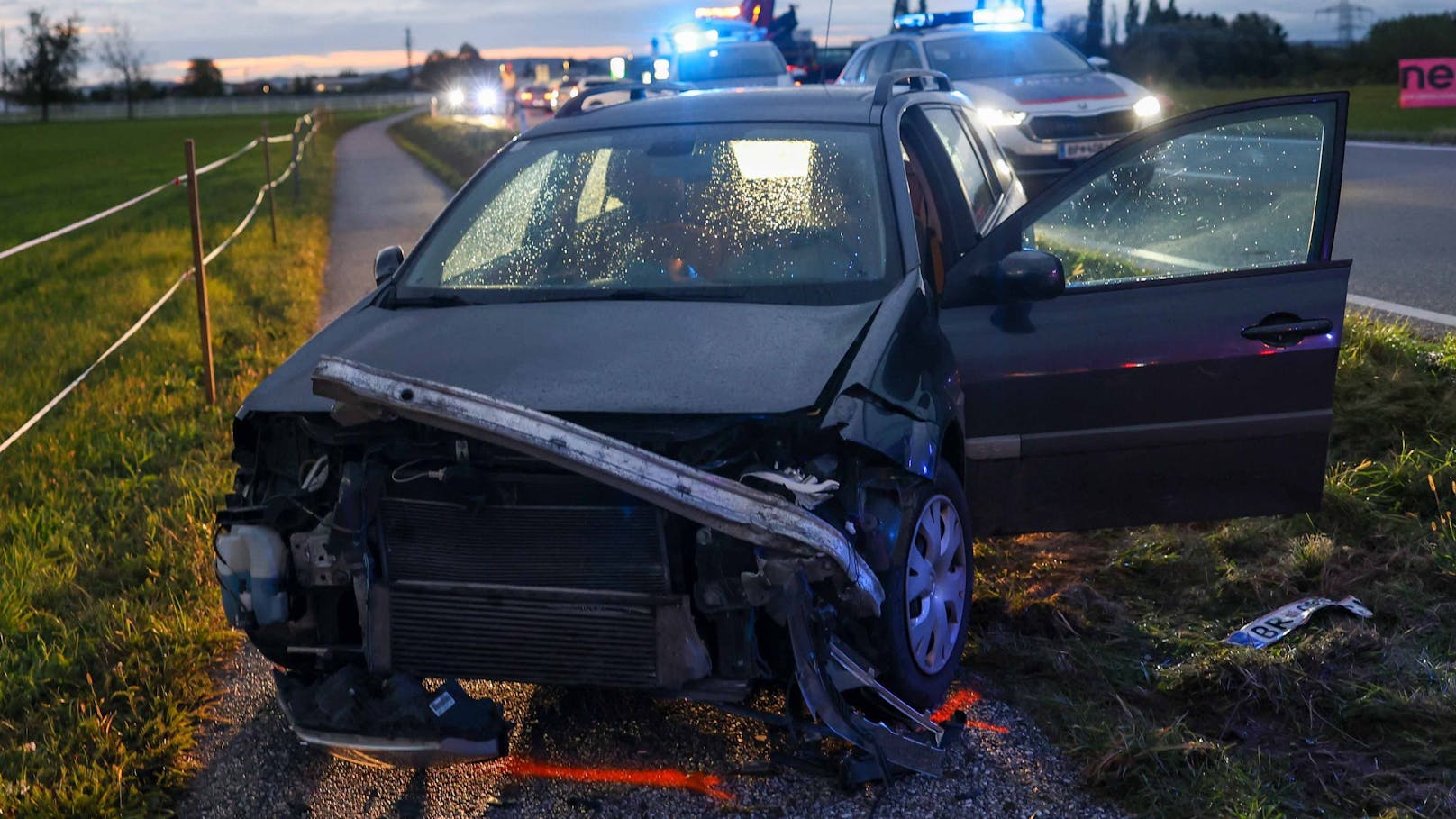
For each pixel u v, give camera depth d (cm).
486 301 364
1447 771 295
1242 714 327
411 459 290
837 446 288
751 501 266
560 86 3888
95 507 543
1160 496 388
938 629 329
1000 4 1388
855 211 375
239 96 12988
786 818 291
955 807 292
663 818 293
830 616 287
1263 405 382
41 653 392
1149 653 363
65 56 11506
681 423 283
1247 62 5106
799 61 2270
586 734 331
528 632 290
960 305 374
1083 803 292
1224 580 398
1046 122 1164
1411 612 375
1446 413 518
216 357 851
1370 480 464
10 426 686
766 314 334
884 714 321
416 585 294
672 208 386
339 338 348
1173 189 384
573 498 282
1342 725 319
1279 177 379
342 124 7256
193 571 450
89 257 1609
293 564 301
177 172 3469
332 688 292
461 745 286
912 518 312
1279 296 377
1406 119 2200
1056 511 385
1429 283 796
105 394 751
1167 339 376
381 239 1530
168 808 308
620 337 321
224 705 362
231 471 579
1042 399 375
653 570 281
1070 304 374
